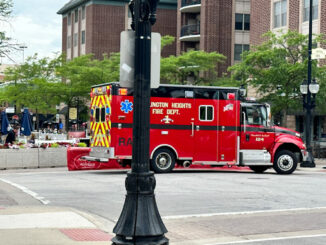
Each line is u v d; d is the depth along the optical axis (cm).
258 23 4291
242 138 2156
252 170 2483
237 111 2148
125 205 713
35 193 1459
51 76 5362
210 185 1662
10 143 2595
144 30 713
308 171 2466
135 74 712
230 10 5422
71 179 1839
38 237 869
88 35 6769
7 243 823
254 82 3192
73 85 4684
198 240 897
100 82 4503
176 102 2089
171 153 2092
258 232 971
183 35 5803
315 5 3703
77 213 1108
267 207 1257
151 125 2062
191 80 5219
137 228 693
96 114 2134
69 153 2284
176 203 1296
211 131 2122
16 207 1196
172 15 6719
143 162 708
